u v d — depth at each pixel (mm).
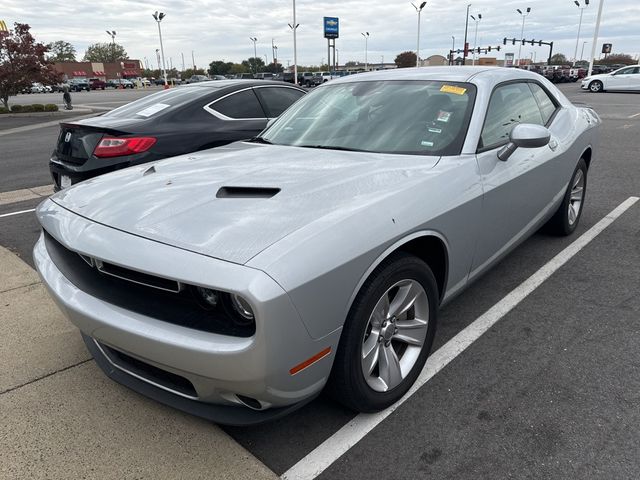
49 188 7430
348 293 2008
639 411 2424
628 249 4461
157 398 2201
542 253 4395
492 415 2424
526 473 2084
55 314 3471
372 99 3387
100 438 2312
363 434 2330
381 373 2404
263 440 2311
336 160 2828
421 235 2350
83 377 2771
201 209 2184
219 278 1764
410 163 2719
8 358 2953
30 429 2373
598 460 2137
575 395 2553
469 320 3309
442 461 2162
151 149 5031
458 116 2990
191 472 2121
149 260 1914
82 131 4980
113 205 2357
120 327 1989
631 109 18250
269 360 1791
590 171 7723
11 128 17953
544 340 3059
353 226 2053
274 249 1845
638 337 3070
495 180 2904
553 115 4082
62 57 123750
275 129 3684
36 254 2617
